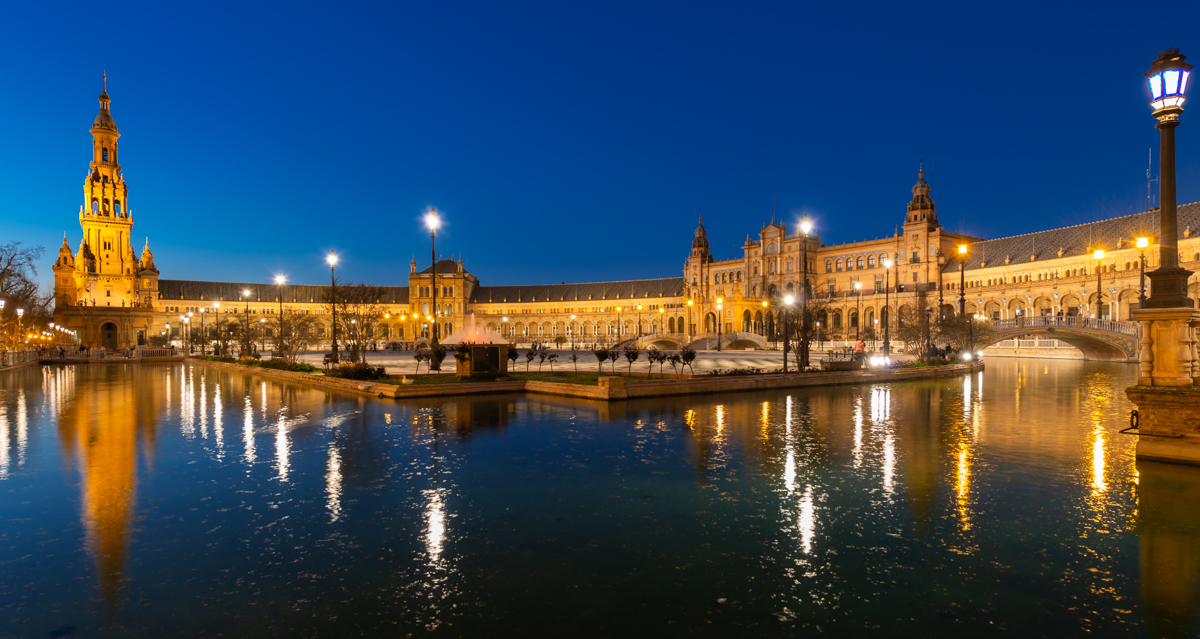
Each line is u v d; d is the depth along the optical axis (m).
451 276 179.12
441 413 21.03
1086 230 101.94
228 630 6.02
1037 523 9.00
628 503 10.13
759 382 29.16
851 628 6.03
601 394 24.55
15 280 76.50
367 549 8.13
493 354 31.59
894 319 118.12
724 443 15.33
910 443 15.28
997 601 6.59
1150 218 90.94
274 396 28.05
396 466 12.87
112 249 143.50
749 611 6.40
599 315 176.25
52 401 26.55
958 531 8.70
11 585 7.03
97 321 126.81
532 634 5.91
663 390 25.98
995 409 22.14
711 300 153.75
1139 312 13.10
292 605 6.54
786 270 141.75
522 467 12.73
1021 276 106.25
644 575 7.29
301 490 11.00
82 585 7.04
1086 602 6.54
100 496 10.63
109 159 145.50
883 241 129.38
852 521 9.18
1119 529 8.71
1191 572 7.25
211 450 14.70
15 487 11.23
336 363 41.41
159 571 7.42
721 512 9.64
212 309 163.75
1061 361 66.50
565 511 9.72
